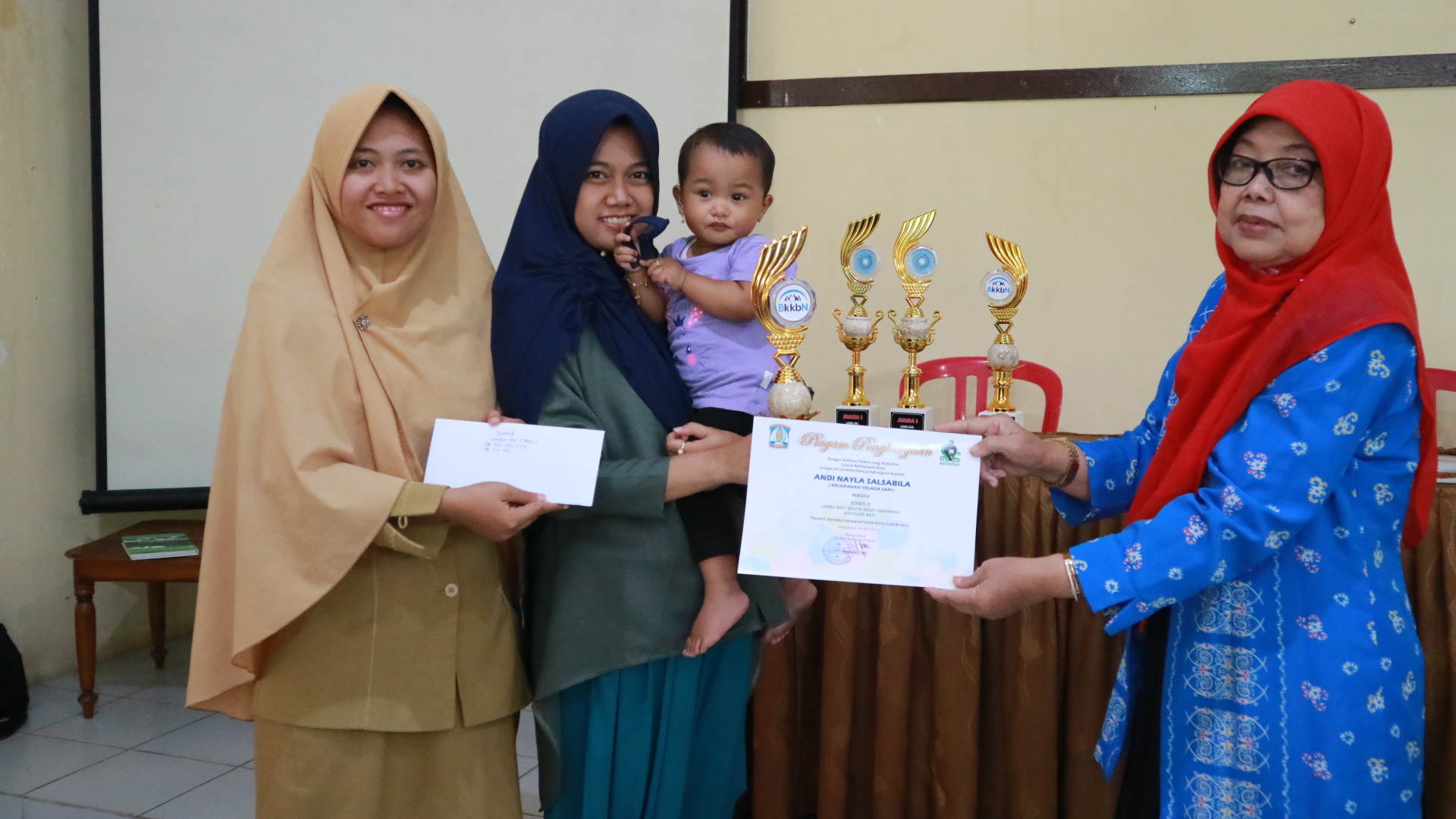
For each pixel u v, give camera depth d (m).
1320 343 1.03
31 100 2.92
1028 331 3.12
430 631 1.24
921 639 1.86
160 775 2.38
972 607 1.15
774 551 1.18
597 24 3.09
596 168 1.36
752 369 1.39
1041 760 1.76
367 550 1.23
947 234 3.16
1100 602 1.06
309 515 1.16
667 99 3.12
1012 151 3.09
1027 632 1.76
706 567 1.30
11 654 2.71
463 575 1.27
